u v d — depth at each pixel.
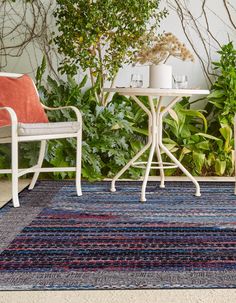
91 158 3.71
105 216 2.51
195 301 1.43
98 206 2.76
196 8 4.38
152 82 3.12
